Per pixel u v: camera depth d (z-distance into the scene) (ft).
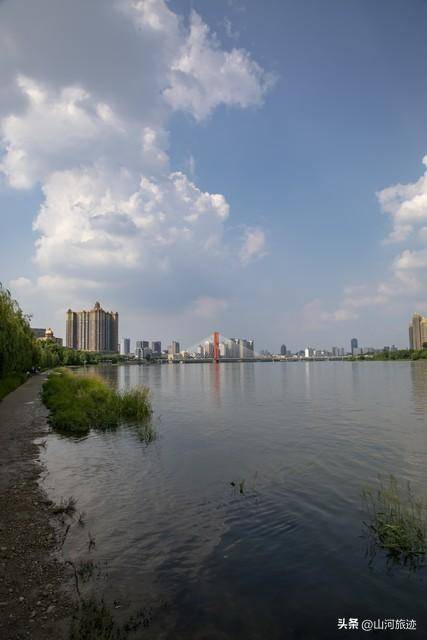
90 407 91.86
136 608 21.44
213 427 78.02
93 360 653.30
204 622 20.40
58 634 19.13
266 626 20.18
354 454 55.93
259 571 25.35
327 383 212.23
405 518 32.65
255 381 244.01
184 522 32.63
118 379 280.10
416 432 72.84
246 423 83.15
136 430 74.02
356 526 31.96
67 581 23.81
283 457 54.29
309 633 19.75
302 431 73.92
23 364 180.55
